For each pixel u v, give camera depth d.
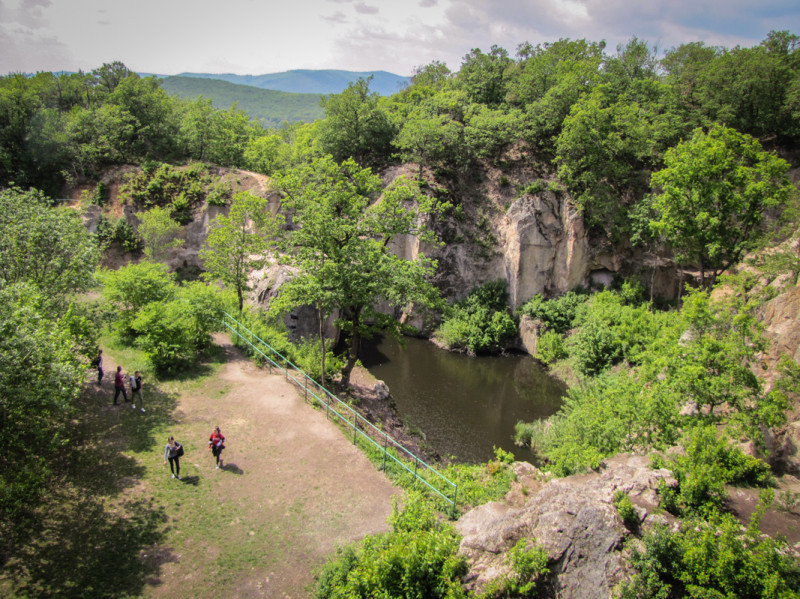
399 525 15.13
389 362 42.50
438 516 17.03
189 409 22.73
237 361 28.20
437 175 51.75
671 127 45.78
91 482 17.16
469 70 64.75
